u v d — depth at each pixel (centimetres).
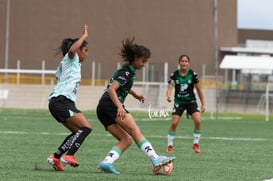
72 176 1878
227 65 9869
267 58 9925
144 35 12262
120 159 2442
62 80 1978
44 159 2400
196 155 2736
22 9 11812
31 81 9700
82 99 9062
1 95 9044
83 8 12038
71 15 12006
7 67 10562
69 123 1983
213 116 7688
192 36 12262
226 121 6341
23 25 11794
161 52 12269
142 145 1945
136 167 2189
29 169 2055
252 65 9831
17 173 1942
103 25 12088
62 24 11975
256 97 9794
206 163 2384
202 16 12281
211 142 3531
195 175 1991
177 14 12300
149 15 12281
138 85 9312
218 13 12356
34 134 3825
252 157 2664
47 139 3447
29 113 7000
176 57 12262
